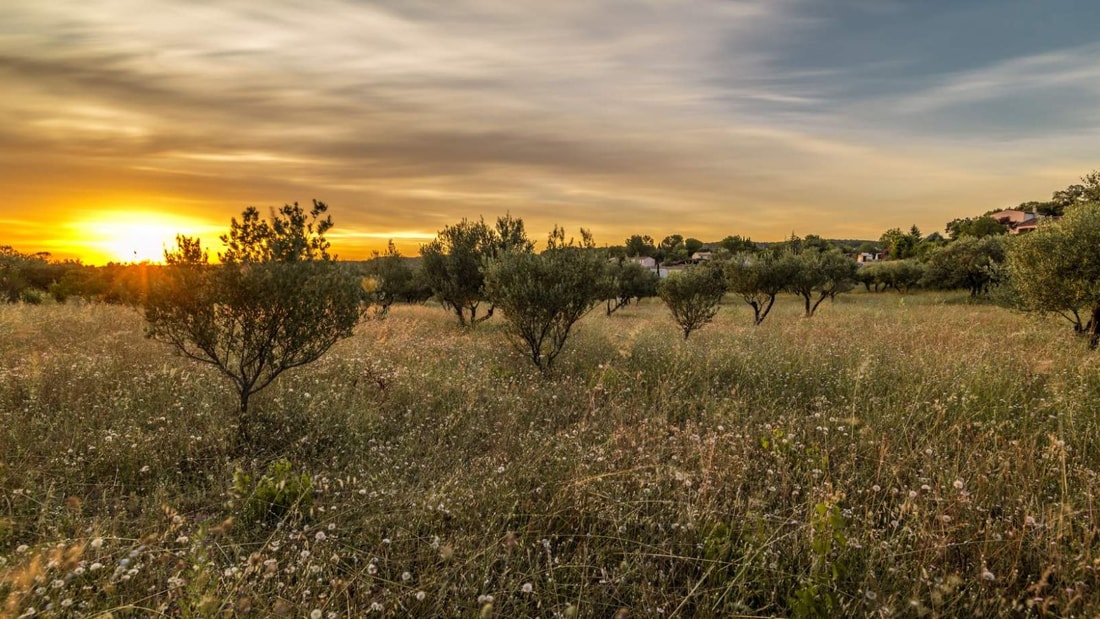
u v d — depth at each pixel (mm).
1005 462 3828
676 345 9812
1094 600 2562
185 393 6020
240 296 5293
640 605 2711
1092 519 3027
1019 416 5535
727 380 7617
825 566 2754
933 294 40719
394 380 6938
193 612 2432
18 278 20484
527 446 4734
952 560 3021
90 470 4207
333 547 3154
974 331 12570
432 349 9766
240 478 3896
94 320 11688
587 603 2707
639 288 33375
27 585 2373
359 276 6102
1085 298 9789
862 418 5320
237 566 2719
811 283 21391
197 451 4648
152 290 5199
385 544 3242
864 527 3182
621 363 8508
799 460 4312
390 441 5020
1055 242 10266
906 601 2596
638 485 3832
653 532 3383
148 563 2824
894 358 8633
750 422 5520
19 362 7152
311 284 5598
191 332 5285
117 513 3518
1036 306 10797
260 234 5621
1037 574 2877
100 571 2760
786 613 2656
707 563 2979
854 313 21172
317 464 4684
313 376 7086
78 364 6895
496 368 7992
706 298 13508
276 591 2656
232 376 5500
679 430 5113
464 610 2703
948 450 4535
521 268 8609
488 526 3346
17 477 3949
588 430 5176
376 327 12586
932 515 3336
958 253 37062
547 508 3557
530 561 2973
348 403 6066
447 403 6301
